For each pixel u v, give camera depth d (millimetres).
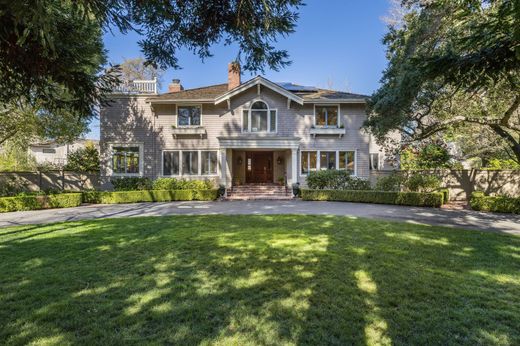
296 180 18453
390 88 12281
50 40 2877
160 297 3627
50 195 13781
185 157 19188
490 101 12031
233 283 4074
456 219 9852
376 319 3094
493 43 5047
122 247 6004
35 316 3152
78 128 18000
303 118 19250
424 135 13188
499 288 3920
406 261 5062
